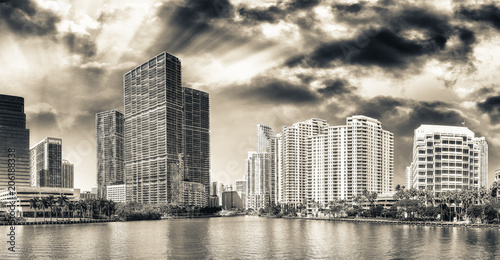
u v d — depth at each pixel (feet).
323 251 553.64
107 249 586.45
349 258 501.97
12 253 549.95
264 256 522.06
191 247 606.55
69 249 585.63
